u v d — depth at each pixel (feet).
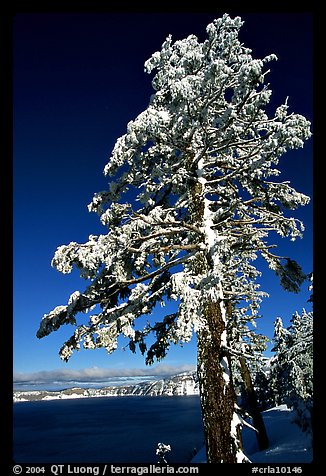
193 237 32.68
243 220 33.12
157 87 29.73
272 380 84.74
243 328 62.23
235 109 25.26
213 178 38.06
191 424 329.52
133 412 636.07
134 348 35.76
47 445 257.75
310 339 61.57
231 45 25.12
